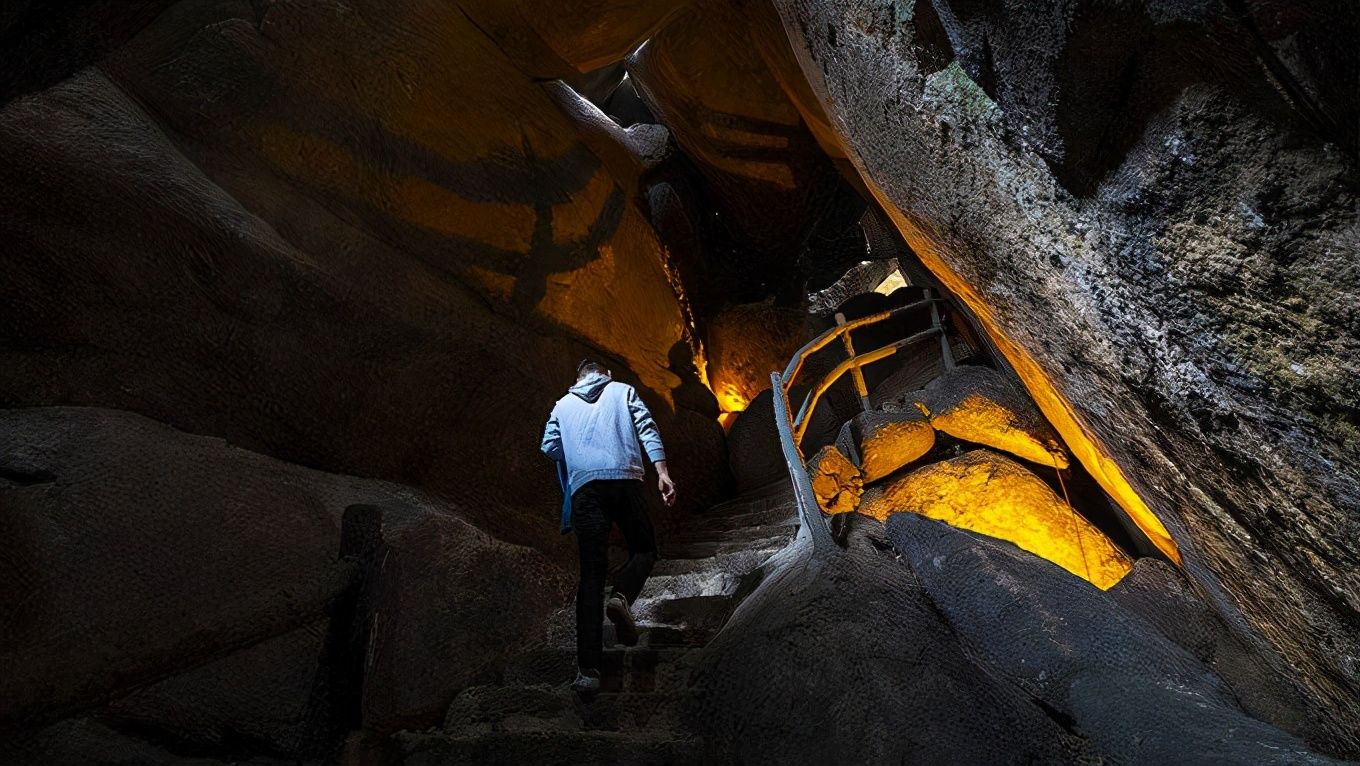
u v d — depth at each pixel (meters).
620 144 9.91
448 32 7.32
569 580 4.98
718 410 8.77
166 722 3.54
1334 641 3.19
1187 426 3.11
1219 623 4.56
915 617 3.84
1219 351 2.72
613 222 8.21
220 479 4.20
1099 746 3.13
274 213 5.74
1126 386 3.42
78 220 4.70
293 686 3.80
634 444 4.07
